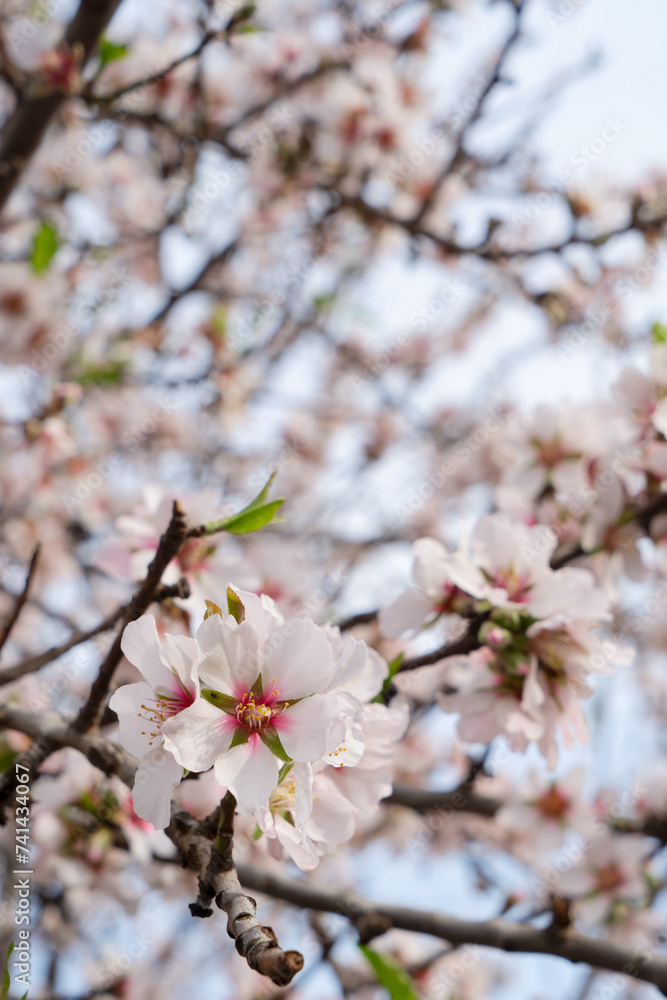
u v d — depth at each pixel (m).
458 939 3.11
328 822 1.85
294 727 1.62
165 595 2.13
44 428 5.07
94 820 2.96
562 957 3.03
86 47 4.29
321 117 6.77
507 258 6.66
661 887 4.77
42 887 4.40
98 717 2.17
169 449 8.13
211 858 1.64
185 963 6.22
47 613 6.27
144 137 8.17
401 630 2.79
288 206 7.59
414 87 7.21
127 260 7.90
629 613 5.77
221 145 6.08
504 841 5.86
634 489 3.48
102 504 6.96
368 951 2.43
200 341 6.91
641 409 3.56
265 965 1.36
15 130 4.40
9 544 6.66
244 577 2.74
